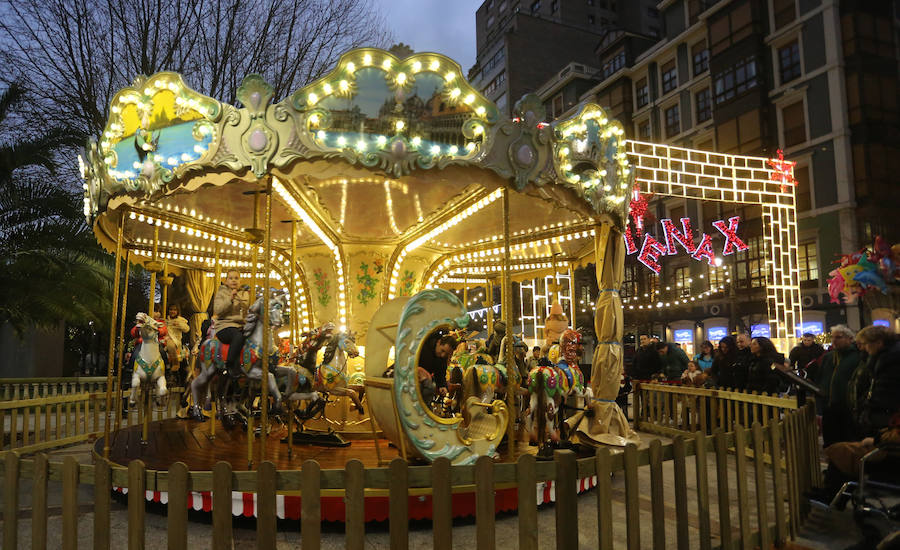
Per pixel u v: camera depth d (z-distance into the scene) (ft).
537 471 11.34
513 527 16.87
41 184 44.91
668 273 112.78
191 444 23.59
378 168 17.80
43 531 11.81
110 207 22.04
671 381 38.99
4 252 42.14
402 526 10.69
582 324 106.42
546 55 180.55
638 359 41.29
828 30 89.35
